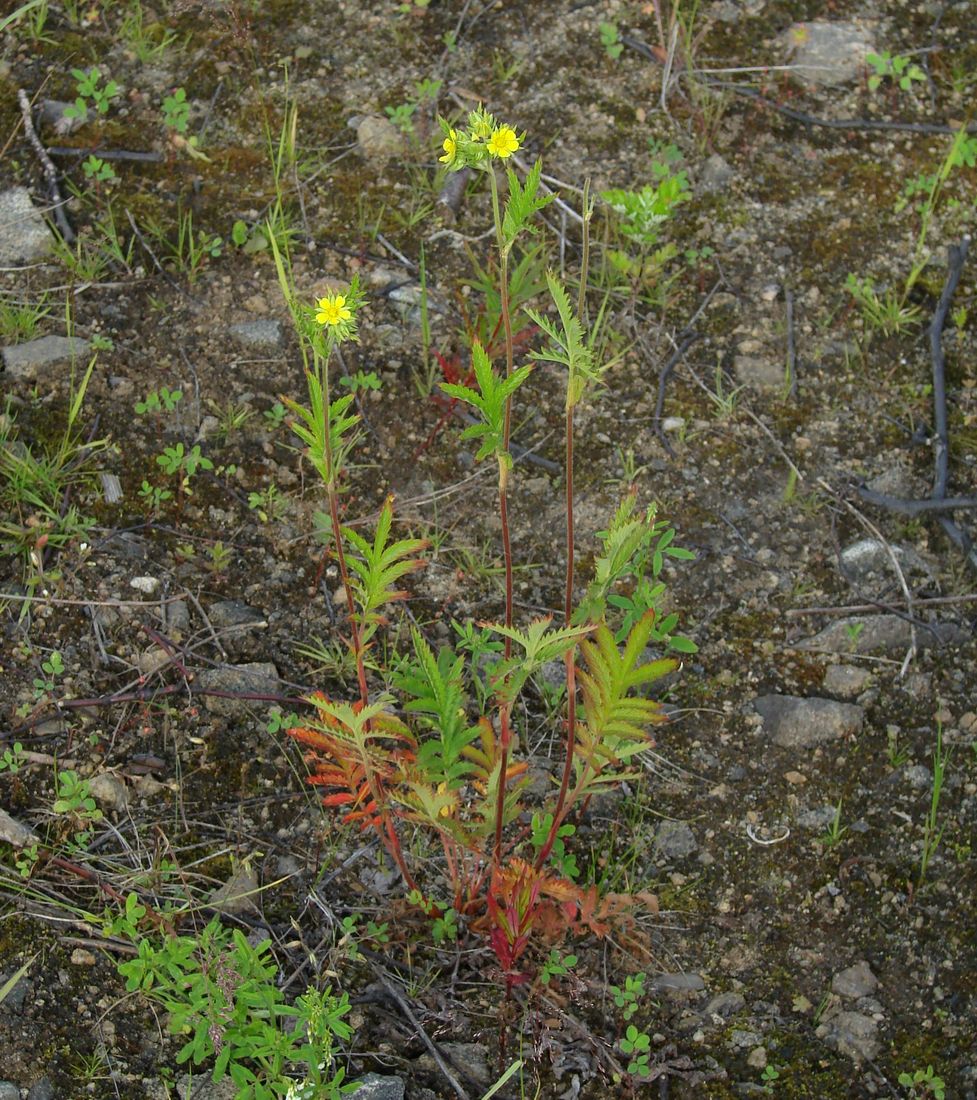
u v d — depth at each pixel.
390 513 0.56
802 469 0.79
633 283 0.84
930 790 0.70
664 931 0.65
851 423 0.81
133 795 0.66
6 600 0.70
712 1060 0.62
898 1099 0.62
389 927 0.64
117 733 0.67
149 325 0.81
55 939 0.61
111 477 0.75
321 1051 0.56
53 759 0.66
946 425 0.81
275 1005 0.56
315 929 0.63
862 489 0.79
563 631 0.52
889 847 0.68
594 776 0.58
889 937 0.66
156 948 0.61
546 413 0.80
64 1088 0.58
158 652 0.70
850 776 0.70
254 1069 0.59
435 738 0.69
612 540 0.55
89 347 0.79
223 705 0.69
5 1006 0.59
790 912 0.66
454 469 0.78
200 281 0.83
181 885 0.64
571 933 0.65
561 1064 0.61
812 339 0.84
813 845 0.68
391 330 0.82
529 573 0.75
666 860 0.67
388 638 0.72
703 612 0.74
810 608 0.75
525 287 0.76
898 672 0.73
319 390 0.53
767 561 0.76
